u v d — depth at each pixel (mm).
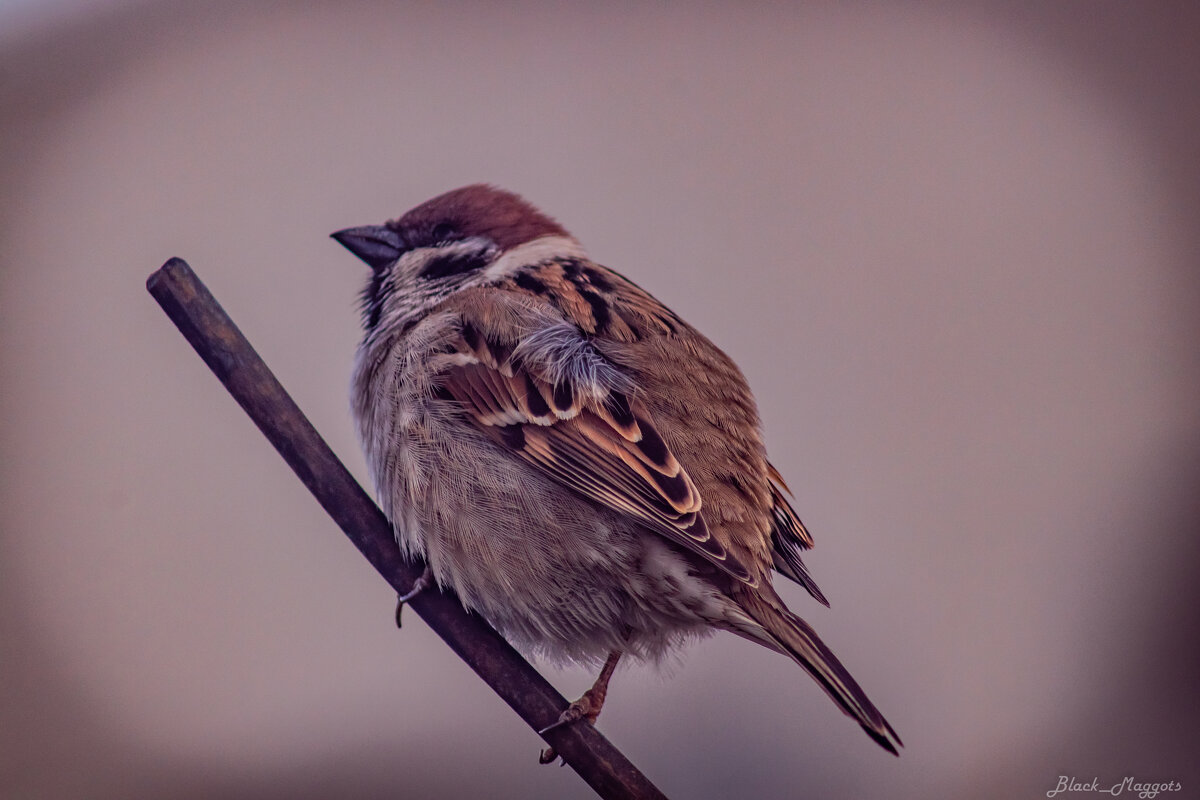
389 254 3014
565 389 2986
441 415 2988
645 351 2992
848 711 2973
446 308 2998
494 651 2980
